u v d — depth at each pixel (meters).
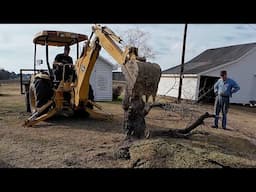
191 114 9.34
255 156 4.79
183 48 14.96
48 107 7.39
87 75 7.19
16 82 41.62
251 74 20.39
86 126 6.98
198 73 18.72
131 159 3.99
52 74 7.69
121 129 6.68
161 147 3.94
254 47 20.17
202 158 3.75
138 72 4.07
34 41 8.44
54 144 5.11
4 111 9.27
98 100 15.80
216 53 23.97
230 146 5.54
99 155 4.36
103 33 5.80
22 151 4.59
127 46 4.57
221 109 7.82
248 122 10.24
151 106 5.12
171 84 21.88
